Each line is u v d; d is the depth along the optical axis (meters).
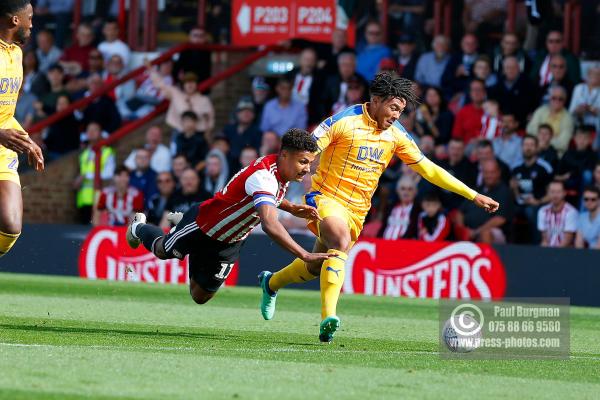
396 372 17.31
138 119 51.69
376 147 22.86
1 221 21.02
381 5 50.44
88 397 13.62
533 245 39.47
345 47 47.91
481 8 48.62
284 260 41.44
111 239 43.56
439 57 47.41
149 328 23.91
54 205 51.19
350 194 22.86
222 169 46.78
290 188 45.31
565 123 43.00
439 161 43.28
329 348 20.86
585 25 47.25
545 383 16.80
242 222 21.70
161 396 13.95
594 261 37.69
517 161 43.06
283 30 52.41
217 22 54.75
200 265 22.81
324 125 22.66
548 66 44.81
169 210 46.41
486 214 41.62
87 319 25.67
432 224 41.69
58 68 54.72
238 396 14.17
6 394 13.52
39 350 17.97
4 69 21.31
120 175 47.72
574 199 41.91
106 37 55.44
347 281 41.03
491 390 15.73
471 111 44.59
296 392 14.71
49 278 42.53
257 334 23.50
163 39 55.75
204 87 51.19
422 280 39.88
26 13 21.41
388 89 22.58
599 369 18.98
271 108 48.09
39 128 52.00
